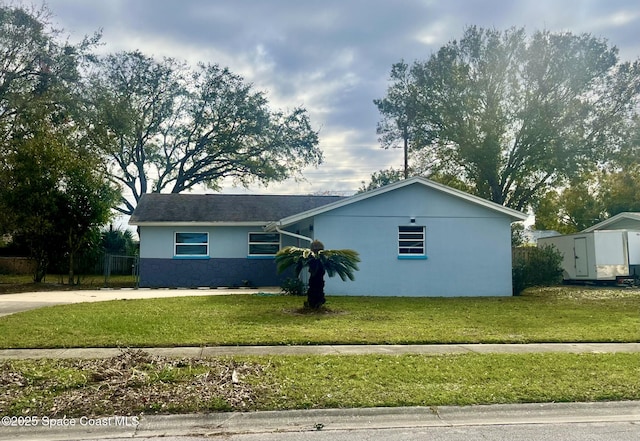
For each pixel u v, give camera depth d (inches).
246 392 253.6
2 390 255.0
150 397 246.1
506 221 773.9
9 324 445.4
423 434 214.7
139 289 870.4
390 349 363.9
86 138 1181.7
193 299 655.8
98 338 386.9
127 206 1592.0
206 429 220.7
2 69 1114.1
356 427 224.2
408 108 1449.3
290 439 208.5
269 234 953.5
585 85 1318.9
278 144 1644.9
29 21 1123.9
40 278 935.7
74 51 1212.5
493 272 767.7
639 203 1472.7
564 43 1317.7
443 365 310.3
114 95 1336.1
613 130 1305.4
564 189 1642.5
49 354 340.8
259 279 941.8
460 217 768.3
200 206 984.9
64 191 904.3
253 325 449.7
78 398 244.5
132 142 1467.8
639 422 231.0
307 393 253.3
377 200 759.1
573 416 239.8
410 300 675.4
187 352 348.8
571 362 319.9
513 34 1374.3
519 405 245.3
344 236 752.3
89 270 1122.7
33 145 878.4
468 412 240.4
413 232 767.7
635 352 355.6
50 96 1134.4
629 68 1298.0
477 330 434.3
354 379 278.1
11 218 847.1
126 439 210.2
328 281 749.9
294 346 371.2
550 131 1316.4
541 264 893.8
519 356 336.8
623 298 723.4
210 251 940.6
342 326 450.0
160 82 1562.5
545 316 525.3
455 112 1401.3
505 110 1397.6
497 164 1371.8
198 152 1637.6
